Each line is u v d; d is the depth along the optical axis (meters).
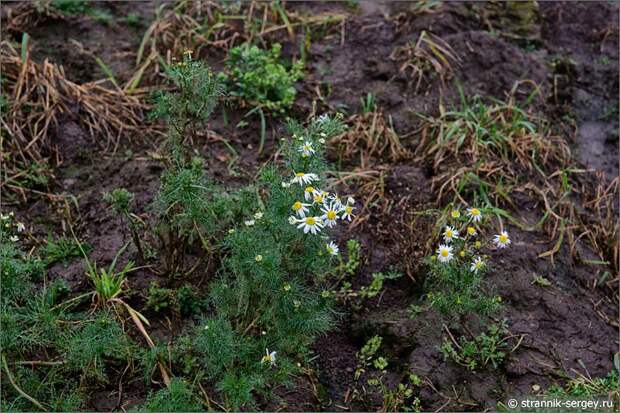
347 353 2.06
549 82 2.76
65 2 2.74
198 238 2.10
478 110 2.60
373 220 2.30
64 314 1.96
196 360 1.92
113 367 1.92
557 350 2.05
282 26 2.77
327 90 2.63
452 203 2.26
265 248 1.75
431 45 2.72
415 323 2.06
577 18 3.01
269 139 2.48
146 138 2.45
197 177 1.93
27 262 1.96
